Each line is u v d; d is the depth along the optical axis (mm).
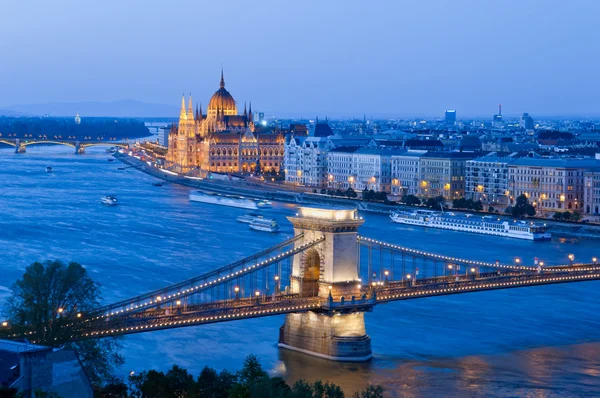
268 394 157125
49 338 183750
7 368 138625
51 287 191750
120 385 171625
